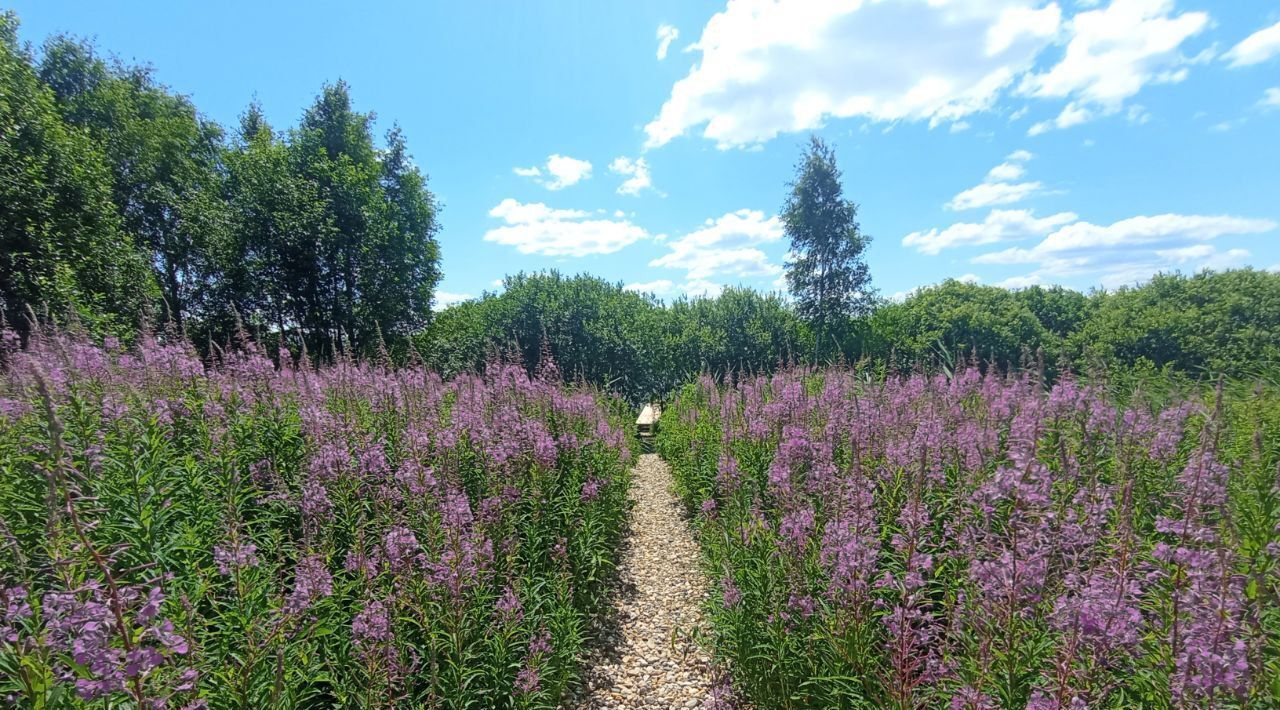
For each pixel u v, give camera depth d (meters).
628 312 20.77
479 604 4.22
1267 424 6.38
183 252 26.31
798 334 20.42
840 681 3.60
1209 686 2.35
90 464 4.22
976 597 3.32
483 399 7.57
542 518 5.93
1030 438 5.18
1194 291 16.78
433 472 5.27
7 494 4.21
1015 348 18.11
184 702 2.73
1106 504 4.09
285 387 7.43
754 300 20.56
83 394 5.53
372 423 6.83
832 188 23.08
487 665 4.01
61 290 12.64
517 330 19.20
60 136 15.44
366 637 3.42
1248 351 14.41
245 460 5.61
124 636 2.12
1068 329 20.09
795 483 5.30
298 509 4.91
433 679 3.42
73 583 2.35
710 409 11.77
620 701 4.88
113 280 15.91
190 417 6.11
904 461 5.36
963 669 3.16
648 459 15.43
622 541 8.65
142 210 25.17
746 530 5.21
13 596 2.62
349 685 3.56
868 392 8.48
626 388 19.42
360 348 24.64
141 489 4.25
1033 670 2.98
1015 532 2.93
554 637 4.59
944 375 11.39
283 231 23.36
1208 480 3.98
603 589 6.66
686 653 5.58
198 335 23.20
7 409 5.50
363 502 4.83
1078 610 2.66
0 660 2.49
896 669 3.29
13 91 14.99
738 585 4.76
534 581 5.11
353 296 25.69
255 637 3.16
